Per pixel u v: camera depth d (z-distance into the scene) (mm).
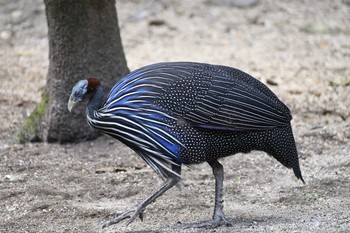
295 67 16375
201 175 11391
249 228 9266
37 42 18234
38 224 9617
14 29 18828
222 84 9117
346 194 10469
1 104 14727
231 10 19953
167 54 17172
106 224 9117
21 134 12992
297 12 19875
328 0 20625
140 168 11727
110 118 9039
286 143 9438
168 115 8961
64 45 12523
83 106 12672
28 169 11586
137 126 8953
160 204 10297
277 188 10844
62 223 9648
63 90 12609
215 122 9047
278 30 18797
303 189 10719
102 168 11648
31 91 15414
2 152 12359
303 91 15078
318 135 12836
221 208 9484
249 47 17703
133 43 17891
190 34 18484
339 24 19219
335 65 16531
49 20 12602
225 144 9234
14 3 20062
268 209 10086
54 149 12539
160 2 20375
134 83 9086
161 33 18531
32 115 13086
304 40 18172
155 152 9023
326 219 9547
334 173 11312
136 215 9094
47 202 10242
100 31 12633
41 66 16766
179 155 9102
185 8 20031
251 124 9148
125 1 20453
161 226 9508
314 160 11898
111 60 12797
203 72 9172
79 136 12766
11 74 16297
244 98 9125
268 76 15812
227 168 11672
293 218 9656
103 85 12719
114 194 10641
